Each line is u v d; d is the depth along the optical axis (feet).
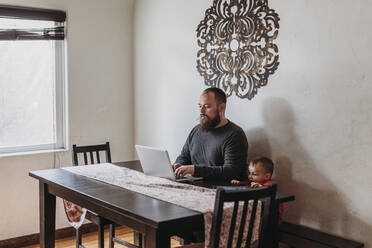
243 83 10.19
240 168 9.34
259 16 9.73
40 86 12.41
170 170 8.63
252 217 6.64
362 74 8.02
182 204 6.94
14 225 11.91
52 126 12.69
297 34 9.03
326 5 8.50
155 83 12.91
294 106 9.18
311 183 8.98
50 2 12.12
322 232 8.81
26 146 12.28
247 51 10.03
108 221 9.15
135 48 13.66
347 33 8.20
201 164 10.05
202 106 9.71
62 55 12.67
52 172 9.63
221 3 10.59
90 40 12.91
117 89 13.57
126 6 13.50
